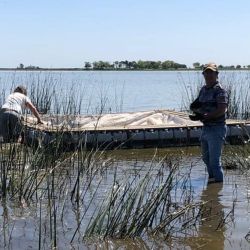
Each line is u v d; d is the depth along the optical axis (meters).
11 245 5.27
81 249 5.20
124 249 5.23
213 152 7.73
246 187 7.45
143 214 5.67
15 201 6.62
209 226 5.85
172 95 29.55
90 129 10.10
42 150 7.61
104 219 5.76
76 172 7.93
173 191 7.15
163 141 10.68
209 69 7.72
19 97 9.91
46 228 5.73
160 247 5.29
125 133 10.40
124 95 29.44
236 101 14.80
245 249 5.26
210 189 7.34
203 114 7.79
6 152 7.76
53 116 10.65
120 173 7.99
